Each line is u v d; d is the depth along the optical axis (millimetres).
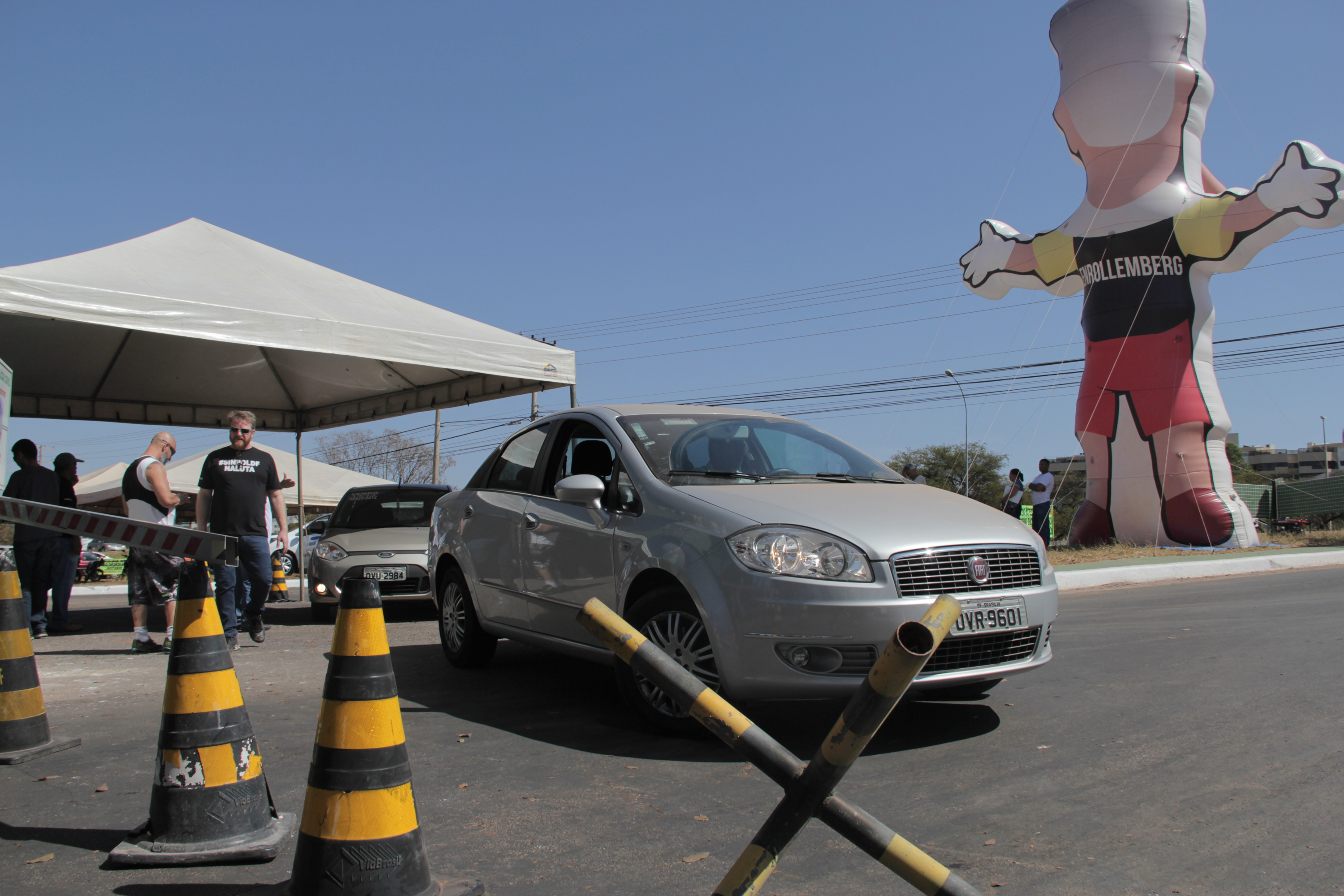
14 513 2854
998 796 3322
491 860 2766
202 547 2699
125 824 3123
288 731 4422
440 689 5395
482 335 9641
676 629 4160
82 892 2564
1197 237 18375
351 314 8562
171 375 11422
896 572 3791
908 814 3137
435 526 6508
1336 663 5742
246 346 10750
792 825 1462
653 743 4117
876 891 2523
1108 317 19281
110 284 7219
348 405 13062
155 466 7117
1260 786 3385
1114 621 8070
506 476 5848
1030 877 2605
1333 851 2764
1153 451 18828
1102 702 4812
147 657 6914
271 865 2752
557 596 4898
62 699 5270
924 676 3795
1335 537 22016
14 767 3834
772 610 3770
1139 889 2527
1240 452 61062
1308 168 16953
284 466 18344
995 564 4016
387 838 2324
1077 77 19516
